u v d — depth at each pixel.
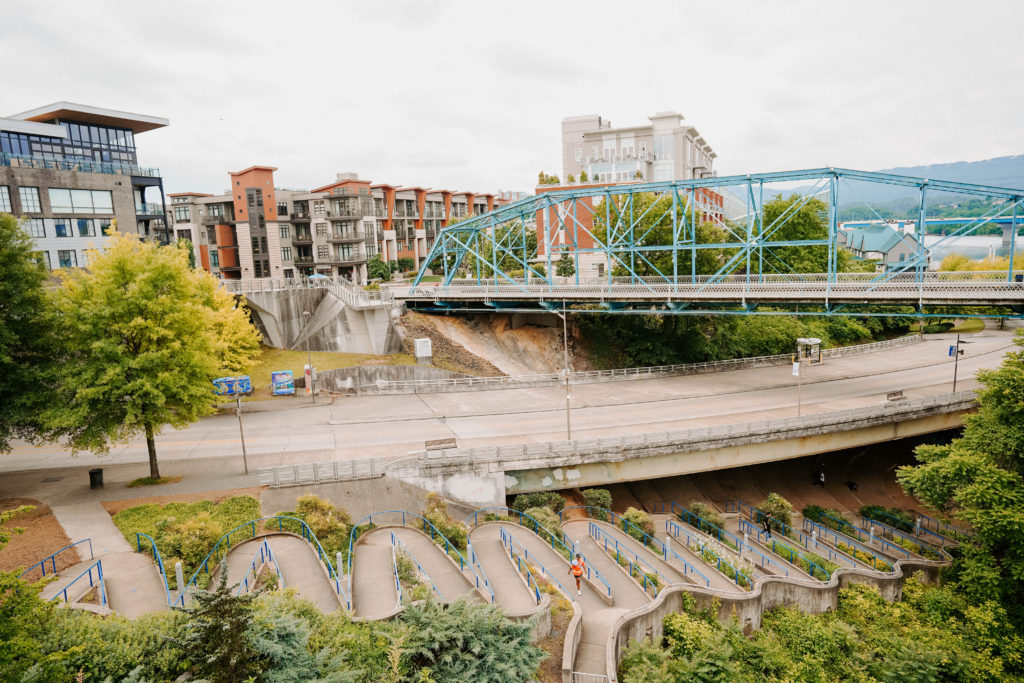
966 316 36.34
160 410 25.84
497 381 46.75
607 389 46.66
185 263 29.33
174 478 27.81
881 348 65.19
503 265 73.56
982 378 27.08
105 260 26.31
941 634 22.06
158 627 12.98
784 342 63.00
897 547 31.72
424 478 28.84
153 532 22.00
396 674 12.40
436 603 14.87
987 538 24.56
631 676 15.67
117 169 55.41
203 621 11.34
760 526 32.22
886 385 47.41
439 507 27.28
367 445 32.44
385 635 13.38
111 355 25.25
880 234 113.88
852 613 24.02
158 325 26.67
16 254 24.23
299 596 17.30
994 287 34.59
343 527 23.59
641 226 58.31
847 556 29.33
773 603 23.17
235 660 10.91
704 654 17.12
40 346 25.16
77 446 25.34
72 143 58.41
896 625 23.19
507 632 14.57
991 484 24.36
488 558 22.75
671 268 57.69
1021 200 36.31
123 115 59.88
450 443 30.62
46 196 48.41
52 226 48.81
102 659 11.62
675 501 36.28
